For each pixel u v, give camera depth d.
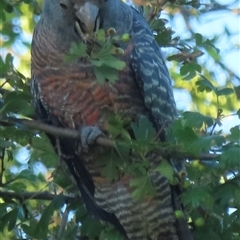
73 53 8.64
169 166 8.77
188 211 9.80
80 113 10.70
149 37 11.01
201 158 8.55
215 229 9.55
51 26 10.54
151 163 9.17
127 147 8.83
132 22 10.93
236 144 8.41
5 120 9.40
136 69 10.67
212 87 9.39
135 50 10.75
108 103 10.59
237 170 8.62
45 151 10.20
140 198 8.96
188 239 10.23
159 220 11.06
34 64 10.78
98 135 10.18
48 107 10.89
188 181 8.85
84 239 10.62
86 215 10.61
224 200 8.82
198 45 9.92
